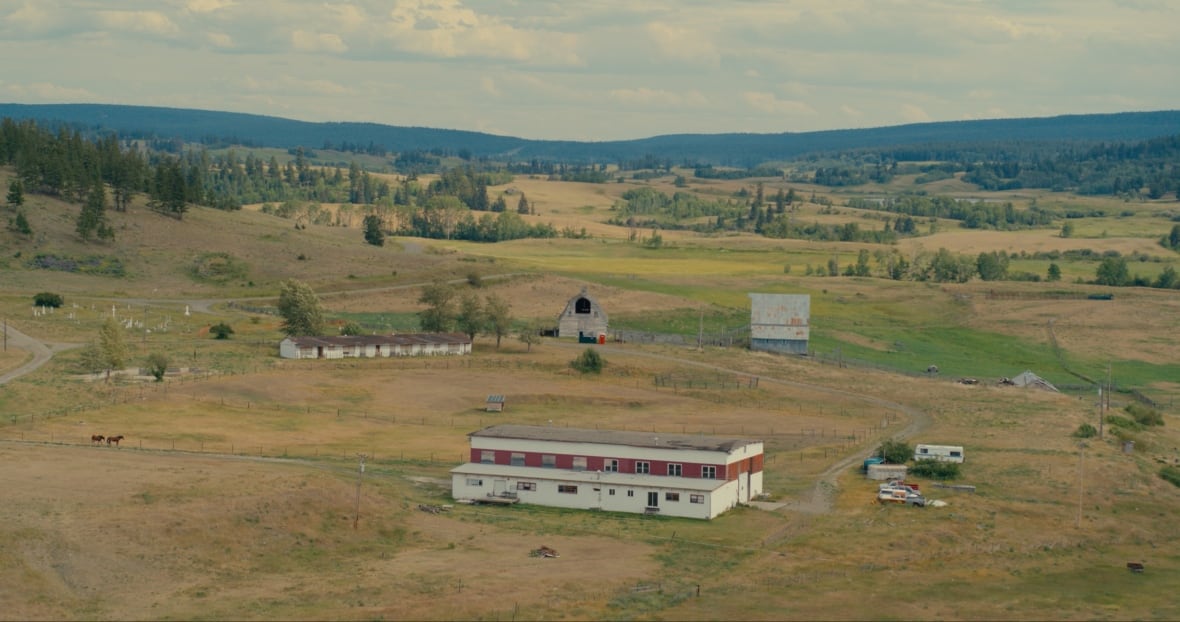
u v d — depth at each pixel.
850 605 92.56
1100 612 93.94
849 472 139.62
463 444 152.62
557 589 92.50
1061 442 155.00
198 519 101.44
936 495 128.62
